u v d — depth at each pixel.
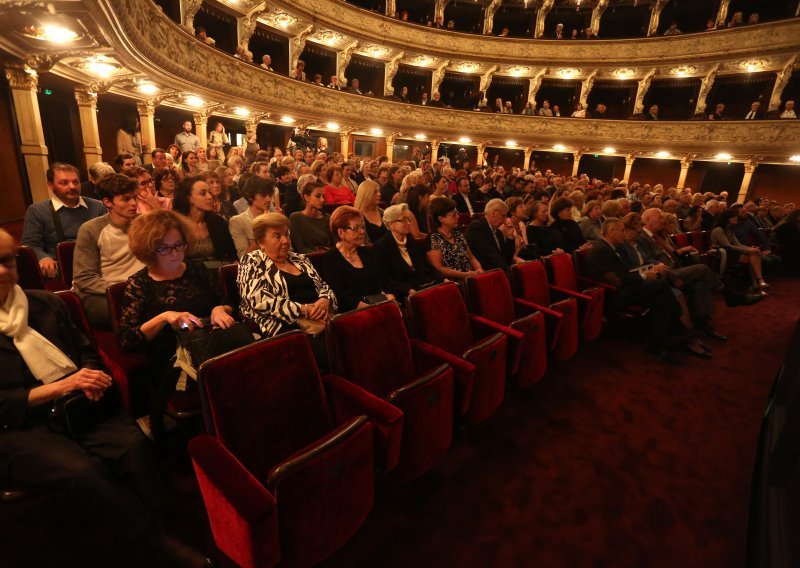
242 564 1.19
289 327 2.05
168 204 3.92
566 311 2.73
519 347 2.24
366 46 14.74
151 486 1.41
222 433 1.29
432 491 1.80
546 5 15.85
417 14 16.86
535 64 15.96
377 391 1.80
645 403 2.61
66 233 2.86
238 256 3.00
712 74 14.30
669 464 2.05
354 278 2.56
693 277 3.48
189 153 6.81
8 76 5.45
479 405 2.04
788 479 1.43
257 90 10.50
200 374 1.28
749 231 5.83
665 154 14.47
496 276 2.64
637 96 15.60
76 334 1.62
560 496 1.81
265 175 4.91
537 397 2.61
